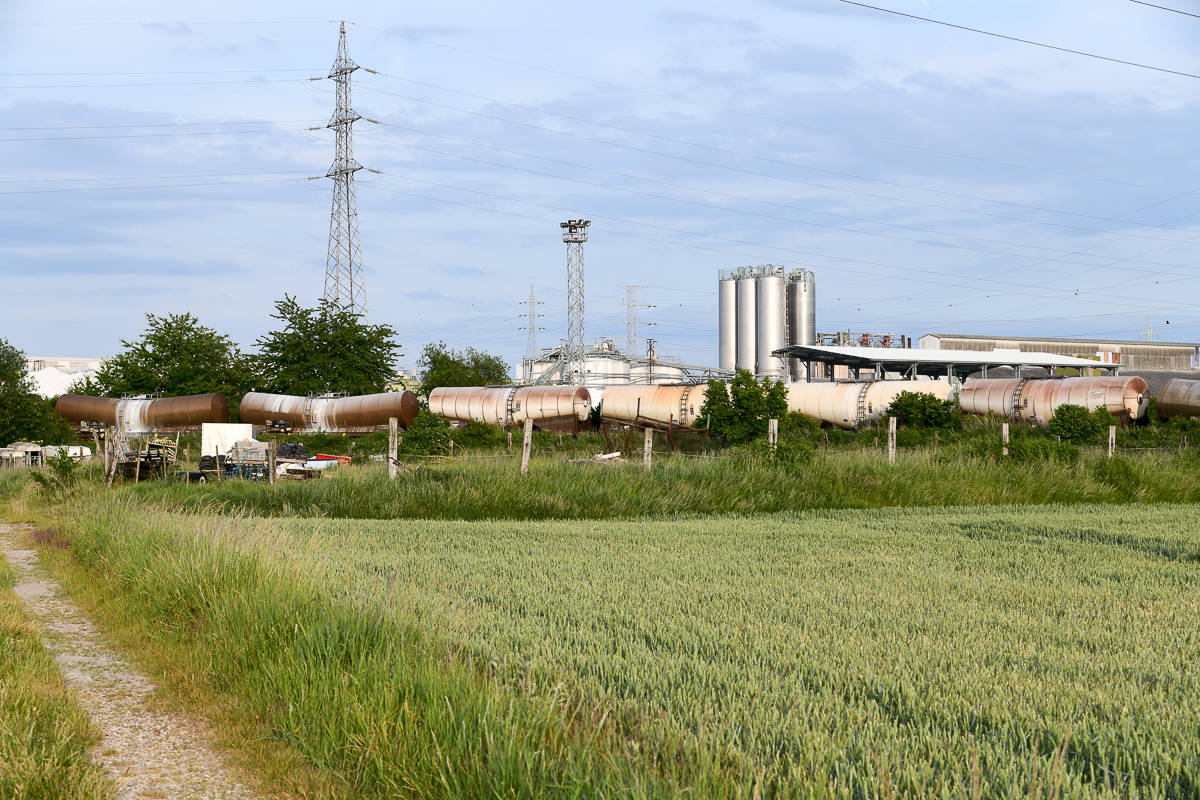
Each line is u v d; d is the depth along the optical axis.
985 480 22.56
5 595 10.70
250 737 5.76
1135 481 23.53
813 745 4.61
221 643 7.52
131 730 6.05
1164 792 4.11
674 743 4.51
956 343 99.62
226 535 10.48
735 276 105.56
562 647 6.86
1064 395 48.19
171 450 33.34
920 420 46.88
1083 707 5.42
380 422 52.78
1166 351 112.75
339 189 72.88
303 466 34.66
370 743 4.87
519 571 10.95
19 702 6.14
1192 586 10.01
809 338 103.69
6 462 43.44
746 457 22.86
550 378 92.38
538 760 4.33
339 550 12.42
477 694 5.04
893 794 3.91
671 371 100.25
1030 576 10.65
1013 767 4.35
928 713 5.32
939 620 8.03
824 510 19.86
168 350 68.50
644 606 8.62
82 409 58.69
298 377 67.38
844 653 6.74
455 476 20.77
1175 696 5.67
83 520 15.86
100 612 9.96
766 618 8.09
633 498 20.05
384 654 6.25
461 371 77.12
